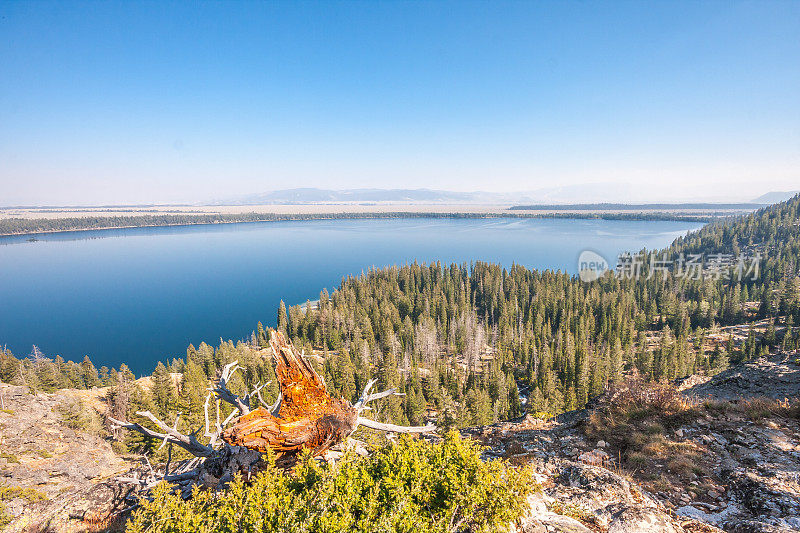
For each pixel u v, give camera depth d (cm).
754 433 1127
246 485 648
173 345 16538
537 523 653
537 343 10775
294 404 784
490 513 582
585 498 789
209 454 782
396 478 591
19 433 3862
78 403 5325
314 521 525
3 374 7881
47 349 16212
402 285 18400
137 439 4356
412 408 6894
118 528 890
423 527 533
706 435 1136
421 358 11025
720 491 872
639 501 801
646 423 1227
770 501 785
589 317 11869
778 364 2022
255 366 7475
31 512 1025
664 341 9856
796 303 11256
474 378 8162
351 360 9788
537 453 1094
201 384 5997
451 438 679
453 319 12862
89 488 1092
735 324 12388
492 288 15938
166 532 548
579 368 7881
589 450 1109
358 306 14125
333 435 739
